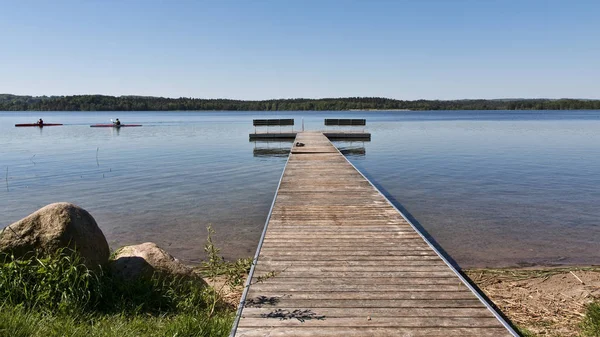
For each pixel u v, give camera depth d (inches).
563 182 515.8
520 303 198.2
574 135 1300.4
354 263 194.2
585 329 167.0
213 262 196.4
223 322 152.6
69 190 482.6
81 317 152.3
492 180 532.1
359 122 1091.9
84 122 2539.4
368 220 269.6
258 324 138.7
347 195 347.3
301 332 133.3
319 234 239.8
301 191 363.9
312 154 639.8
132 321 152.6
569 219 349.1
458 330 134.1
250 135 1106.1
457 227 327.3
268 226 256.1
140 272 182.4
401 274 181.0
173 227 335.9
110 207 401.1
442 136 1284.4
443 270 185.0
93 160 744.3
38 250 163.9
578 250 276.7
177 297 174.9
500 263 255.4
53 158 772.0
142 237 311.9
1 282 155.3
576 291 211.6
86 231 172.2
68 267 163.3
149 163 708.0
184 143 1087.6
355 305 152.0
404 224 260.2
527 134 1354.6
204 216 368.5
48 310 151.8
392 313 145.8
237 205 408.5
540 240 296.7
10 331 129.3
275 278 177.5
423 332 132.9
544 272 239.3
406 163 692.1
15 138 1252.5
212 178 563.8
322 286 169.0
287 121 1133.7
